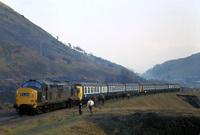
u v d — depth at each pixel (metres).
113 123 21.70
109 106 41.66
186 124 21.83
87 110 31.02
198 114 25.81
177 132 20.94
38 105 23.66
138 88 76.06
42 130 16.27
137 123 22.94
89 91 43.19
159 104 66.06
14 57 178.50
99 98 49.69
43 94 24.59
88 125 19.47
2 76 120.88
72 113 26.98
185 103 81.94
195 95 89.12
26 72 150.50
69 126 18.09
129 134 19.98
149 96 71.25
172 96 85.19
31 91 23.06
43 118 21.48
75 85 38.75
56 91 28.39
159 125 22.19
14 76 129.38
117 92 60.84
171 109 34.69
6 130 15.09
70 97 34.06
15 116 22.86
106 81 192.00
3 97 61.47
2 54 176.50
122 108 36.41
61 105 31.44
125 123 22.61
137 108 36.47
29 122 19.27
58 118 22.25
